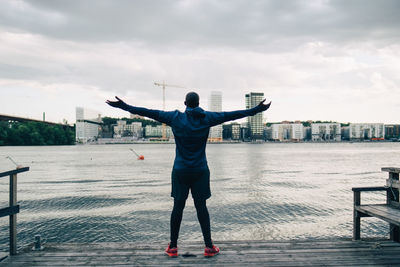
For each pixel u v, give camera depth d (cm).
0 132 12469
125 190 2153
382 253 343
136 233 1127
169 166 4422
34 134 13100
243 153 9188
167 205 1616
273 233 1118
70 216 1375
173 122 304
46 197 1878
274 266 305
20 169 347
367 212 362
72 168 4100
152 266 307
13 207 342
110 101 295
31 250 358
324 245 371
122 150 11956
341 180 2711
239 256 334
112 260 324
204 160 312
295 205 1598
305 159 6056
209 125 302
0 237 1039
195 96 317
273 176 3047
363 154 8031
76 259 328
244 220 1297
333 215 1373
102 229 1174
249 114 304
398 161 5350
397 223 306
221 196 1873
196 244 376
